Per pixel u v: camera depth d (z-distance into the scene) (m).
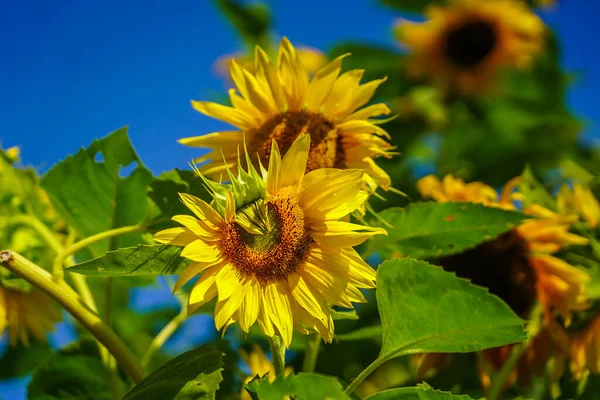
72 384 1.09
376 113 0.99
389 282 0.89
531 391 1.15
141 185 1.08
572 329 1.15
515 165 1.61
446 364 1.17
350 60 1.79
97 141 1.07
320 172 0.90
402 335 0.90
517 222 1.05
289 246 0.90
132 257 0.86
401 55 1.82
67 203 1.09
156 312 1.43
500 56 1.80
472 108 1.79
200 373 0.85
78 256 1.18
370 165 0.99
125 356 0.95
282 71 0.99
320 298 0.90
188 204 0.88
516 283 1.19
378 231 0.90
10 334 1.16
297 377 0.80
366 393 1.37
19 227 1.14
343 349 1.25
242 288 0.89
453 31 1.82
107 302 1.03
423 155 1.77
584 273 1.17
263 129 0.99
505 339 0.88
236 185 0.89
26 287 1.13
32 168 1.18
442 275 0.88
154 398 0.84
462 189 1.18
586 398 1.10
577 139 1.67
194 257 0.86
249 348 1.22
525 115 1.72
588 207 1.19
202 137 0.98
